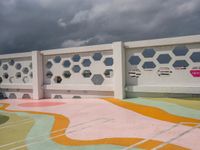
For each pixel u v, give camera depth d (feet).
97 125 17.06
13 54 38.78
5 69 41.47
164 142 12.49
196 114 18.84
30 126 18.08
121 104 25.57
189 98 25.53
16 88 39.06
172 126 15.61
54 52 34.42
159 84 27.22
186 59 25.43
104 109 23.40
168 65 26.61
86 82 32.65
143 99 27.32
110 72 30.66
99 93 31.68
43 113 23.32
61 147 12.75
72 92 34.06
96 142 13.20
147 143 12.50
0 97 41.86
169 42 25.75
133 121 17.63
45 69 36.45
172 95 26.63
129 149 11.79
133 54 28.84
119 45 28.63
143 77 28.32
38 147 12.96
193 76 25.18
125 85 29.17
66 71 34.47
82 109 24.27
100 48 30.40
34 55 35.78
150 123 16.72
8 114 23.89
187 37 24.72
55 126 17.53
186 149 11.35
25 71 38.70
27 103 31.99
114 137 13.89
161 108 21.80
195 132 14.02
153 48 27.45
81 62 32.86
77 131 15.76
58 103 30.19
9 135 15.70
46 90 36.40
